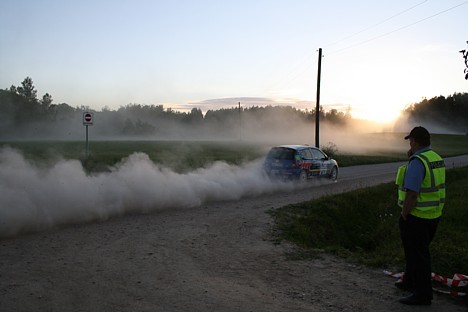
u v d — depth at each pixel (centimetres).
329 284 548
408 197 469
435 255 668
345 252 714
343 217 1120
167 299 480
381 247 857
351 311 459
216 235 800
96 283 524
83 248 681
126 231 808
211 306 462
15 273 553
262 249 719
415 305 477
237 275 575
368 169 2536
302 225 944
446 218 1051
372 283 554
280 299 490
